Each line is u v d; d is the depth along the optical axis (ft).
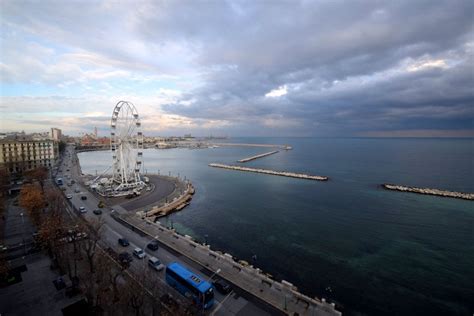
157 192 396.98
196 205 366.02
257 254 221.05
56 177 488.02
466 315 153.28
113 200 342.85
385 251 231.09
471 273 197.06
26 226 239.30
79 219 226.79
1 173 393.09
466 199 402.93
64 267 164.66
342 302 161.68
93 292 138.62
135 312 124.77
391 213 337.31
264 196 423.23
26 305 131.95
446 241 253.03
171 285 148.77
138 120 447.01
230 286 153.28
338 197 418.10
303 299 142.72
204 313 127.54
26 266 169.27
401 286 179.83
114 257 179.22
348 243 246.47
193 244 205.16
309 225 292.40
